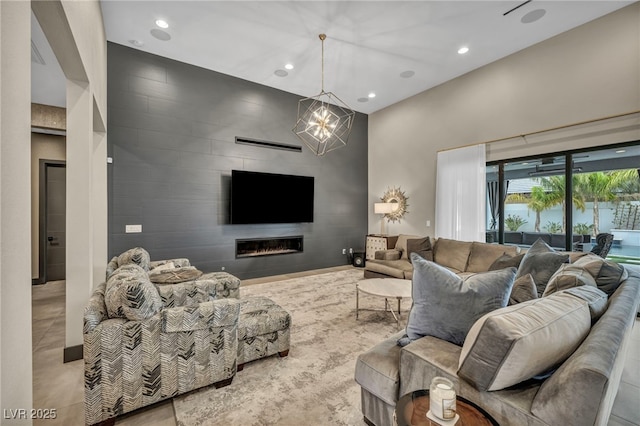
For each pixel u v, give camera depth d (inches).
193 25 140.9
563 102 150.9
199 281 111.8
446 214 203.6
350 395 75.4
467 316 56.6
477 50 165.3
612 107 135.8
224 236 191.2
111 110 154.6
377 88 216.1
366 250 253.3
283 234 218.1
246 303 104.8
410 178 233.8
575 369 35.7
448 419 37.7
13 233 31.8
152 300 69.6
